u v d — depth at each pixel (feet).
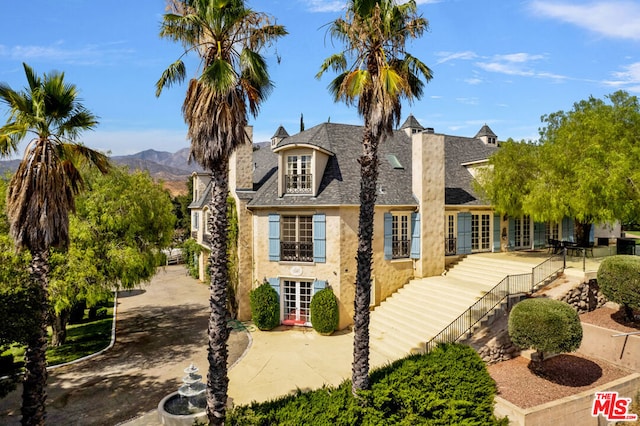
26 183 33.50
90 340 64.49
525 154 71.56
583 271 58.59
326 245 64.64
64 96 35.47
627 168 55.26
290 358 53.98
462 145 99.71
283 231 69.05
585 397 39.58
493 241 82.69
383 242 68.80
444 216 74.74
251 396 43.52
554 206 61.98
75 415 40.45
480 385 35.99
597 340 49.29
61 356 57.21
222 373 32.63
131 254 61.11
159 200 71.26
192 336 65.77
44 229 33.53
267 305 65.05
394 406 34.17
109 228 61.52
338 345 58.75
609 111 64.23
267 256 68.95
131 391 45.83
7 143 34.94
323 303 62.28
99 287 58.23
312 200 65.26
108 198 62.54
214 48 33.30
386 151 84.12
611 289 52.13
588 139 61.00
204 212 110.63
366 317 36.86
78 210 60.23
